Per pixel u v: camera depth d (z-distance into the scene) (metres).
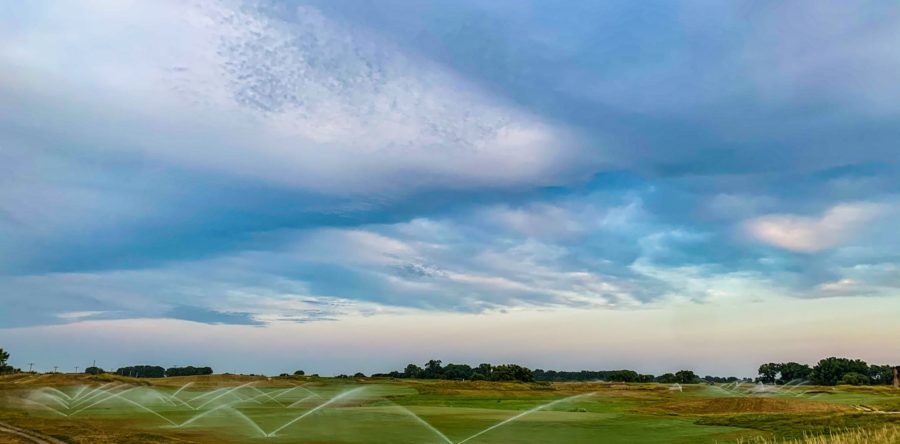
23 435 43.97
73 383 125.56
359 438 46.53
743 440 46.91
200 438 44.25
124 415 65.50
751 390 159.12
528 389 150.12
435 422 60.75
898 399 97.06
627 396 124.31
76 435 43.41
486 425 57.44
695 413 75.19
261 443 42.34
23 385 114.12
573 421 62.38
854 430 47.22
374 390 135.38
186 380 160.12
